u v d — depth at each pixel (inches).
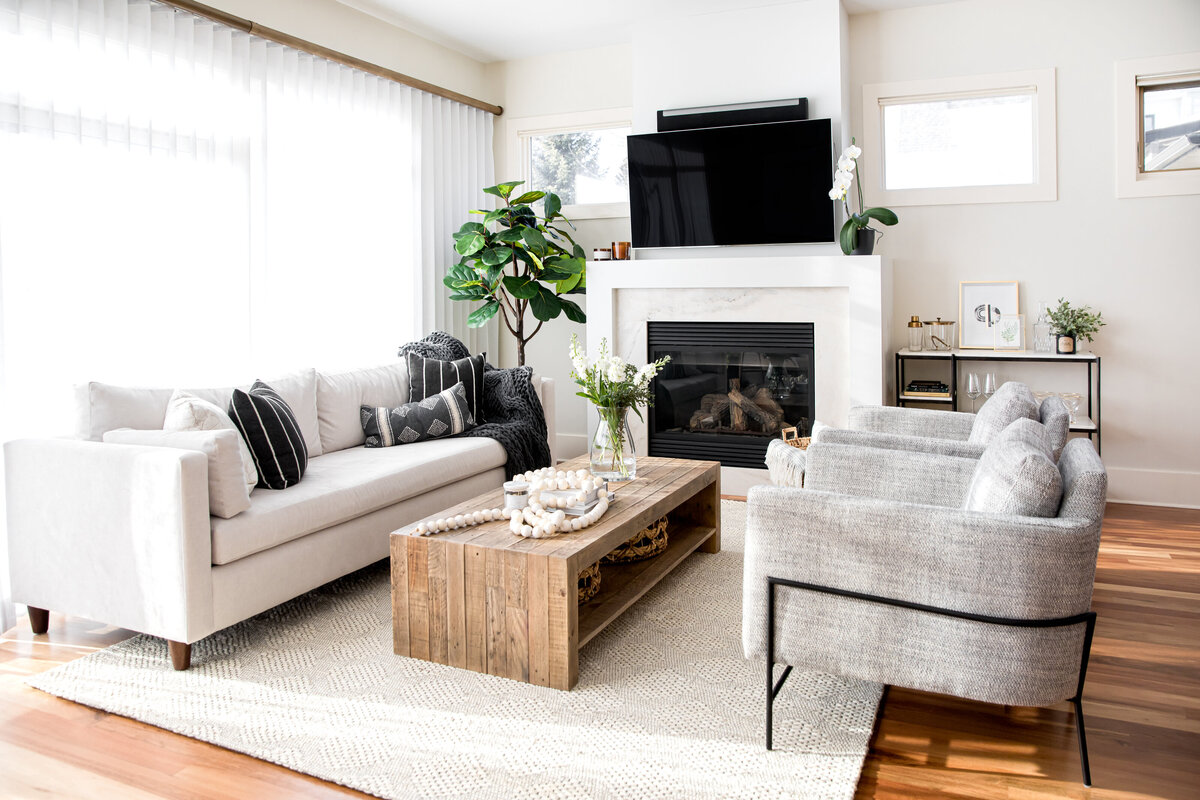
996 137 182.4
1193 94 167.8
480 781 74.7
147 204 134.8
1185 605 117.0
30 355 119.2
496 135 229.3
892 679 74.5
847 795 71.6
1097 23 170.6
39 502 105.4
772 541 77.6
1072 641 70.3
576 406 227.8
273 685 94.0
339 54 172.1
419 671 97.3
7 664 101.3
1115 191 171.8
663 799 71.6
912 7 182.7
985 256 182.1
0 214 114.4
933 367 187.5
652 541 124.6
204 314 145.3
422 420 154.5
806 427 184.1
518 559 93.0
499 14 187.5
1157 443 173.5
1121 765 76.8
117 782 75.9
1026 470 71.4
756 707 88.0
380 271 188.7
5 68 114.5
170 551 95.4
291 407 140.3
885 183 190.7
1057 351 170.9
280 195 161.8
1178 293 169.3
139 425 114.0
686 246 193.6
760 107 181.2
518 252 201.9
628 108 211.9
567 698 90.2
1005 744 80.9
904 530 72.4
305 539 112.0
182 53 139.9
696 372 193.6
